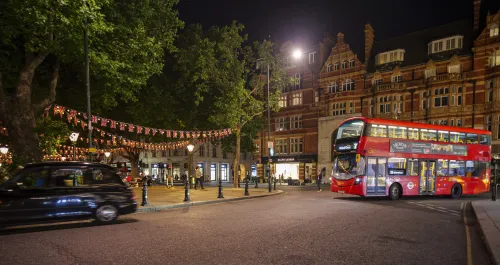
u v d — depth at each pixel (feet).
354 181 52.03
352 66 121.90
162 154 168.45
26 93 41.19
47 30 36.73
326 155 121.80
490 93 94.63
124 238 23.59
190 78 73.97
